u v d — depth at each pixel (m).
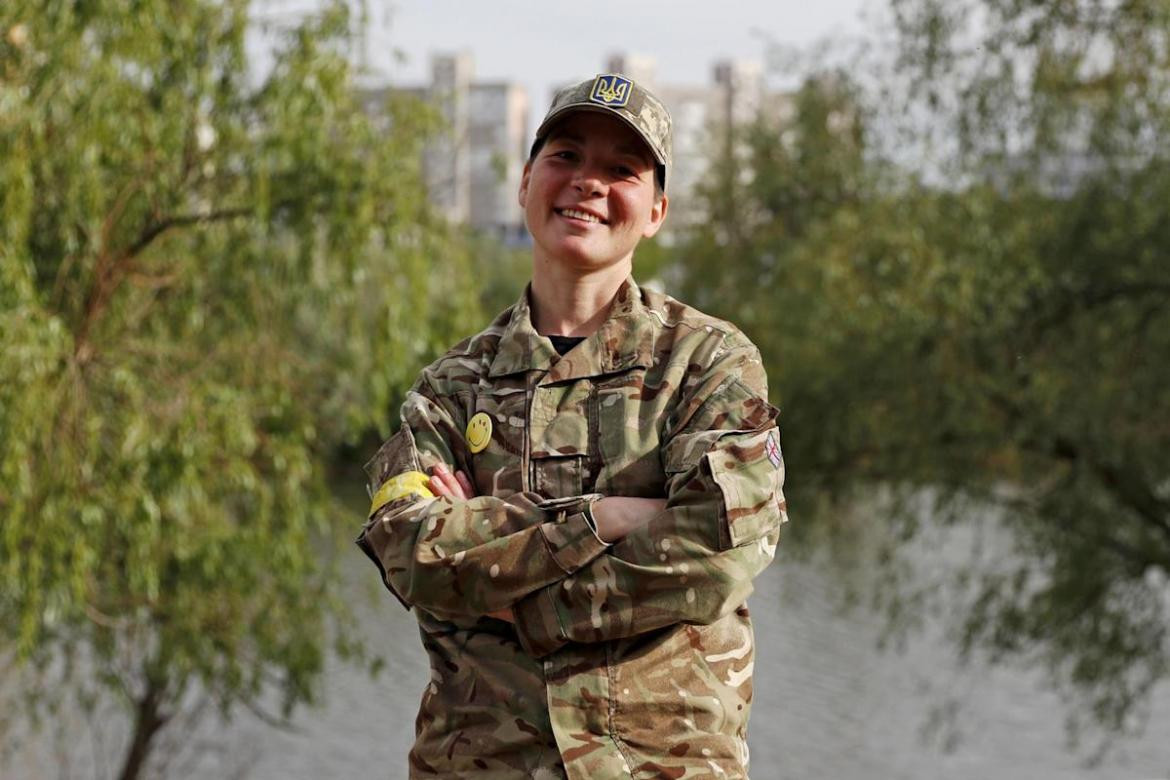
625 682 1.99
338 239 8.88
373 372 9.20
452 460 2.16
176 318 9.15
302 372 9.52
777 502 2.02
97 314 8.59
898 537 11.71
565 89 2.21
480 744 2.01
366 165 8.95
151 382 8.84
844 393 11.30
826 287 11.20
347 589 14.70
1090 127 10.77
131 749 10.45
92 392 8.56
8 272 7.27
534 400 2.11
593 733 1.97
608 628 1.96
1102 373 10.70
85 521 7.80
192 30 8.29
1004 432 10.88
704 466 1.97
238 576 9.27
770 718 16.09
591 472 2.07
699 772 1.97
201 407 8.46
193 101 8.45
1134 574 11.08
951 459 11.16
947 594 13.42
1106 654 11.09
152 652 9.91
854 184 11.93
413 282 9.26
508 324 2.21
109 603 9.37
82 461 7.96
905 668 18.09
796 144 12.38
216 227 8.99
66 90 7.54
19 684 10.04
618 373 2.11
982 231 10.54
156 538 8.42
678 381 2.10
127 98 7.91
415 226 9.46
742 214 13.67
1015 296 10.33
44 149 7.71
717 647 2.04
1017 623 11.28
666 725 1.98
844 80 11.66
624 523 1.99
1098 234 10.36
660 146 2.16
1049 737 15.53
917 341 10.70
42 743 11.83
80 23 7.55
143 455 8.07
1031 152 10.92
